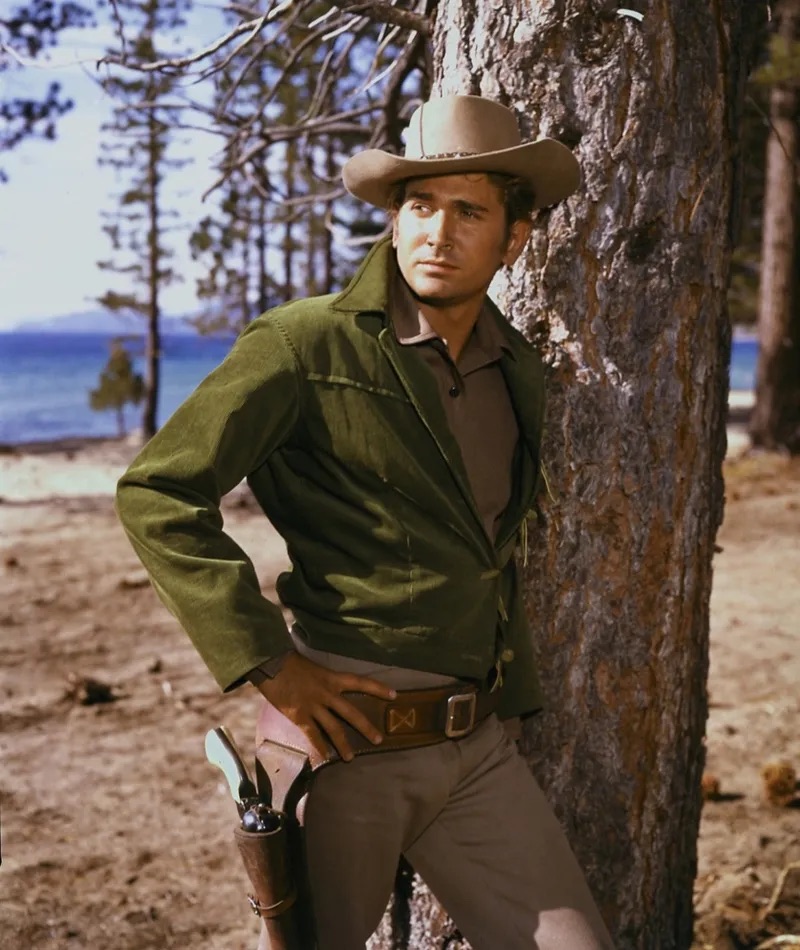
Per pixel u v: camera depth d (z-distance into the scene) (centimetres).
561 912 190
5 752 479
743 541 947
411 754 185
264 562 928
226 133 398
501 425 195
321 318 177
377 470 178
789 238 1450
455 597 183
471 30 236
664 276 230
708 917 312
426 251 180
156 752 479
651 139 226
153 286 2350
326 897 185
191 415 170
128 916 325
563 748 242
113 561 946
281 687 175
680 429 236
